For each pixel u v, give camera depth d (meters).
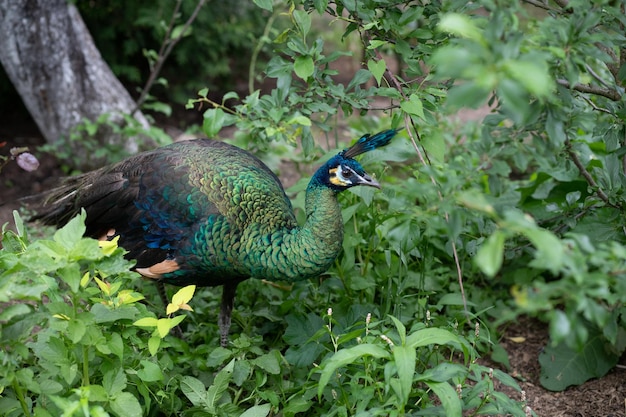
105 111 6.73
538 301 2.11
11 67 6.67
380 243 4.56
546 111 2.73
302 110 3.97
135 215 4.05
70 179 4.59
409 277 4.54
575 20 2.59
